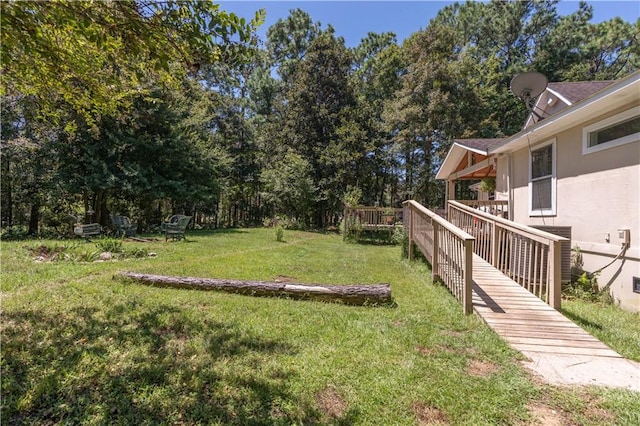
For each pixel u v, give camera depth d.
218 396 2.00
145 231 15.20
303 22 25.81
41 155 10.98
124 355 2.44
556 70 19.25
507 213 7.23
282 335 2.91
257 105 24.75
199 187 14.93
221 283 4.26
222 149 18.84
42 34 1.82
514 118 19.75
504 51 21.83
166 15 1.73
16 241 8.55
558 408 1.94
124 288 4.16
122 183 12.30
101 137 11.81
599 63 19.62
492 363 2.47
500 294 4.15
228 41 1.97
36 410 1.86
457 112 17.03
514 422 1.82
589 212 4.82
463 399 2.00
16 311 3.24
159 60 1.99
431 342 2.81
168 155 13.97
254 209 24.09
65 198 13.15
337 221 21.72
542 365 2.45
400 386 2.13
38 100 3.03
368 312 3.60
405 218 8.00
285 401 1.97
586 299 4.47
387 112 18.84
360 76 24.09
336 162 18.88
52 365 2.28
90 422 1.76
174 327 3.02
